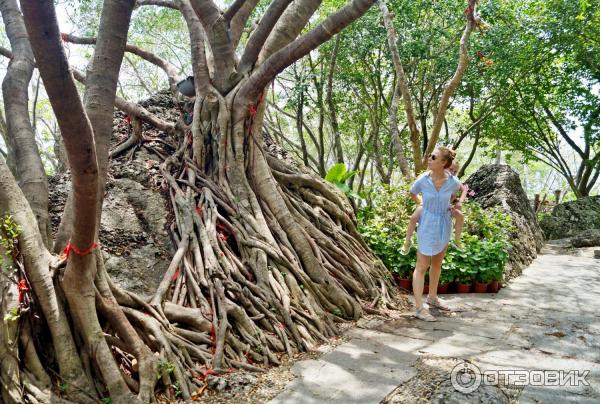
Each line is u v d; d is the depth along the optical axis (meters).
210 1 5.43
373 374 3.55
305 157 14.84
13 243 3.15
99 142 3.32
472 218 7.31
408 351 4.00
